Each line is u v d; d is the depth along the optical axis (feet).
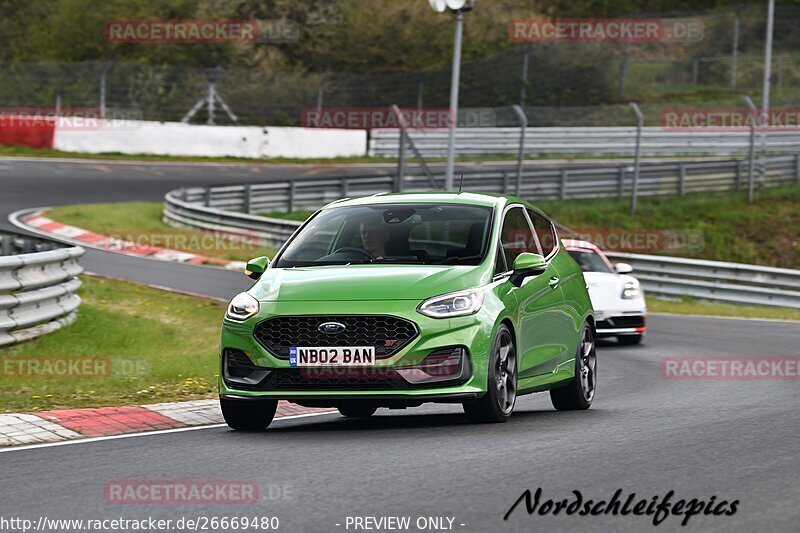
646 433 91.20
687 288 288.92
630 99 622.54
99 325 164.35
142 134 499.92
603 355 177.27
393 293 91.66
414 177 402.11
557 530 58.44
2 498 67.41
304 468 75.20
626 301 190.08
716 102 607.37
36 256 144.46
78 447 86.43
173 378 131.44
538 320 103.09
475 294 93.35
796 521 60.39
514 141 514.27
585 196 417.08
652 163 428.56
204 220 339.36
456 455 79.46
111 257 274.77
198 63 626.64
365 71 647.97
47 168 444.14
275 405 98.78
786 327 226.17
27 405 110.83
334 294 91.97
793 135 515.91
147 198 398.42
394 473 72.90
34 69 562.66
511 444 84.38
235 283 242.78
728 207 423.64
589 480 70.79
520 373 99.45
